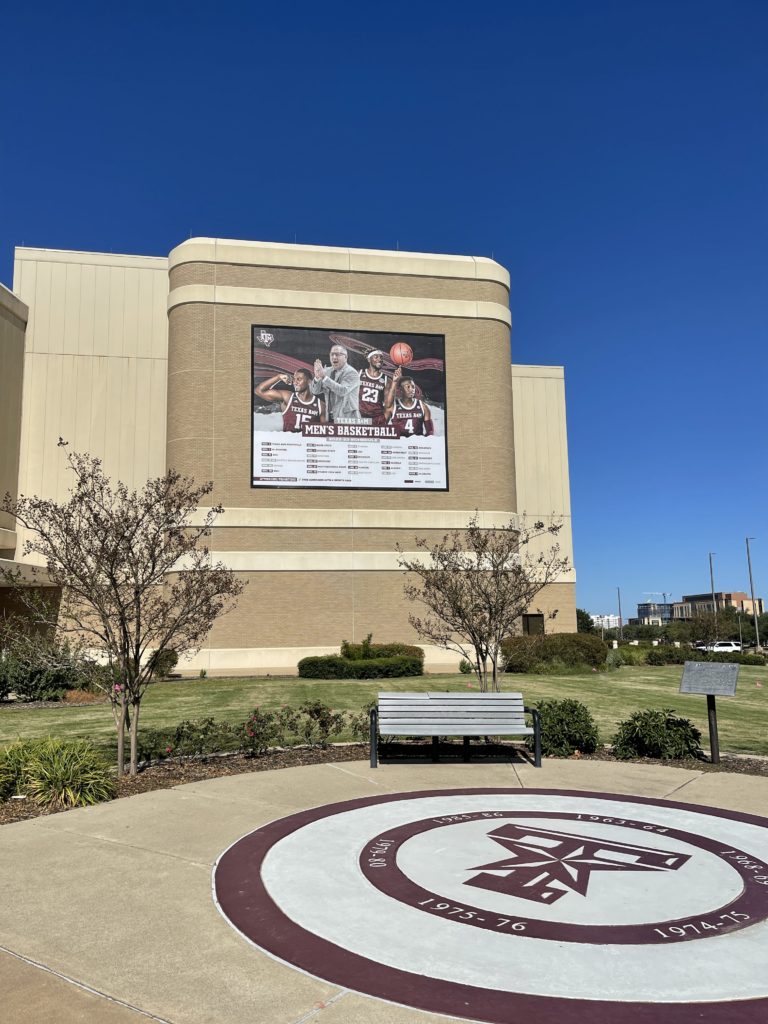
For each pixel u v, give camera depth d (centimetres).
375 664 2528
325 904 477
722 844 602
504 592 1186
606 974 384
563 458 3553
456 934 431
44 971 388
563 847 592
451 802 735
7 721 1430
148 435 3003
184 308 2928
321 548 2888
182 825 659
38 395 2962
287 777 848
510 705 916
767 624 8006
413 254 3148
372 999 360
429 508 2997
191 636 943
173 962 399
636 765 921
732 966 393
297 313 2998
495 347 3167
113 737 1209
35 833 636
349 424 2978
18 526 2838
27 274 3017
